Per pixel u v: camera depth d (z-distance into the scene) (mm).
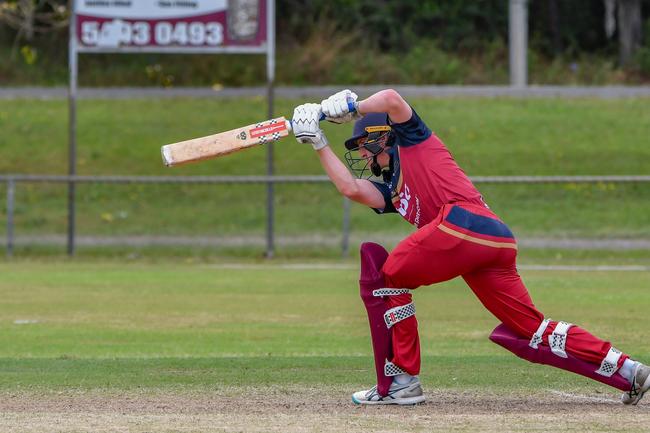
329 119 23312
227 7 70750
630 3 134250
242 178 70938
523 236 77250
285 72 123500
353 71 123875
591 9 145250
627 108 107188
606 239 76312
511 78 115312
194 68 123938
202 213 84500
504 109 106875
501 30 140250
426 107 107312
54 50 129250
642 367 22688
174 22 70875
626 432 20156
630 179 68688
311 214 83562
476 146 97125
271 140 23547
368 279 23297
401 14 138375
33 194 88500
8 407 23078
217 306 47688
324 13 133250
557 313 43844
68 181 71250
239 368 29141
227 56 125375
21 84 123188
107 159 95688
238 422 21219
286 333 40031
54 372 28406
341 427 20672
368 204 24078
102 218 83688
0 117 104188
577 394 24828
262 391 25312
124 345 36969
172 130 102312
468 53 133250
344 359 31188
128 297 50844
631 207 81750
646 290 52625
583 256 71938
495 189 85000
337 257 71875
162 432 20203
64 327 41375
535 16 141750
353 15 134875
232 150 23422
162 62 125000
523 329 23078
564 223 79500
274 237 79000
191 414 22203
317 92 114062
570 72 128500
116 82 122938
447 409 22812
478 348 35750
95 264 67688
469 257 22500
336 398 24359
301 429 20469
